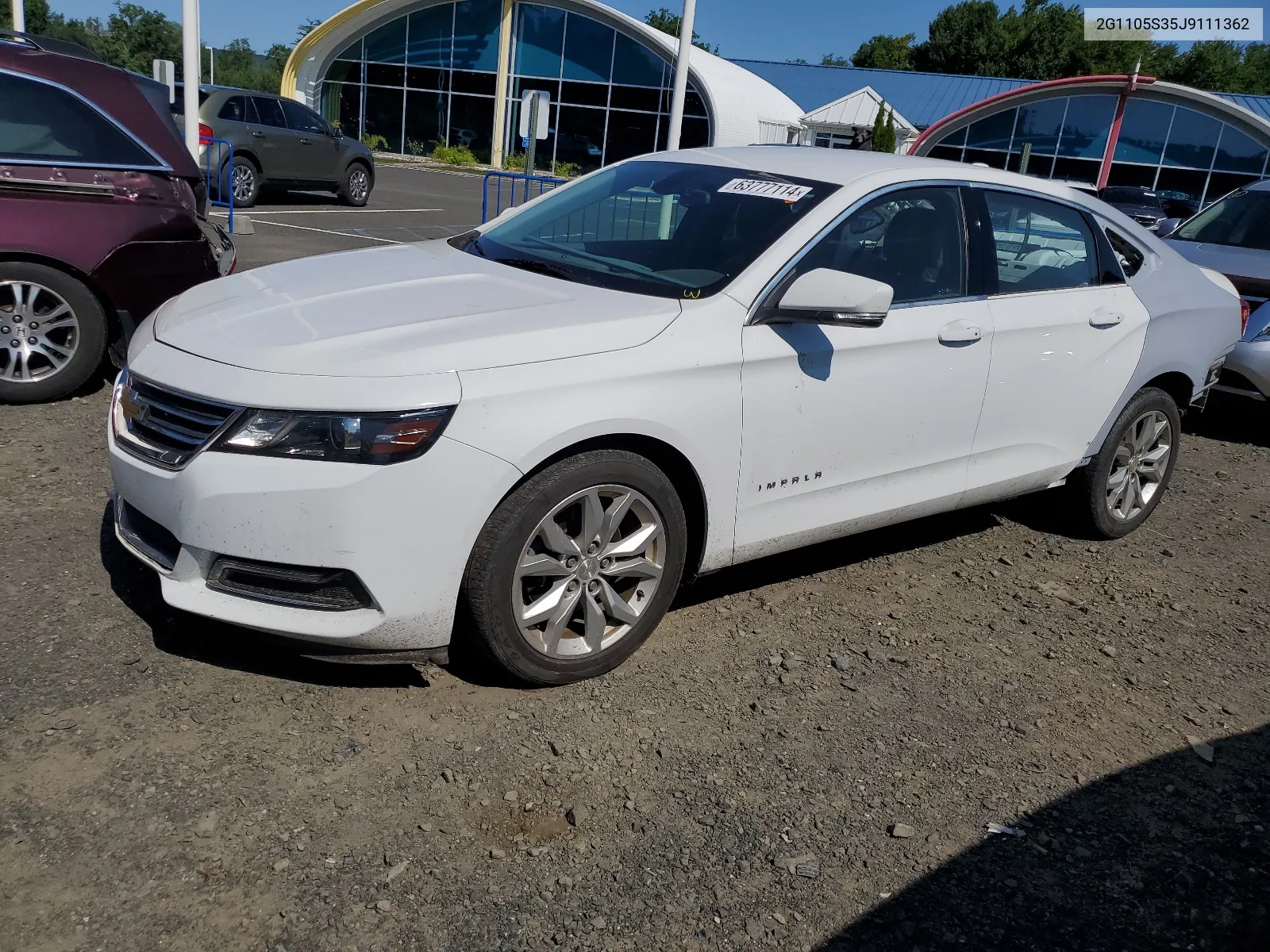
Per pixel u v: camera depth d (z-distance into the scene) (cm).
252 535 288
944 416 412
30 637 332
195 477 289
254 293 355
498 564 305
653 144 3828
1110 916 262
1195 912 267
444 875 253
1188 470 676
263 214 1531
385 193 2194
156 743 289
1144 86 3309
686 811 285
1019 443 451
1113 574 484
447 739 305
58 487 453
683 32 1123
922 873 271
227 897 239
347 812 271
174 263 586
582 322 326
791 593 430
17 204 535
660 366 326
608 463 320
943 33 7100
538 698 331
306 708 314
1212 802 314
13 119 536
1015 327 428
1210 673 397
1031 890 269
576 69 3809
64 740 286
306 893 243
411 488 286
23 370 557
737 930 246
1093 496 501
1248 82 6850
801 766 311
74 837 252
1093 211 482
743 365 345
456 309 333
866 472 396
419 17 3888
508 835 270
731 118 3572
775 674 362
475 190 2506
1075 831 294
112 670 320
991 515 550
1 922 225
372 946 230
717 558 364
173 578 305
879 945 245
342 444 283
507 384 298
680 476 350
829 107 3316
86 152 555
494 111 3925
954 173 427
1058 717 354
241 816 265
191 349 313
